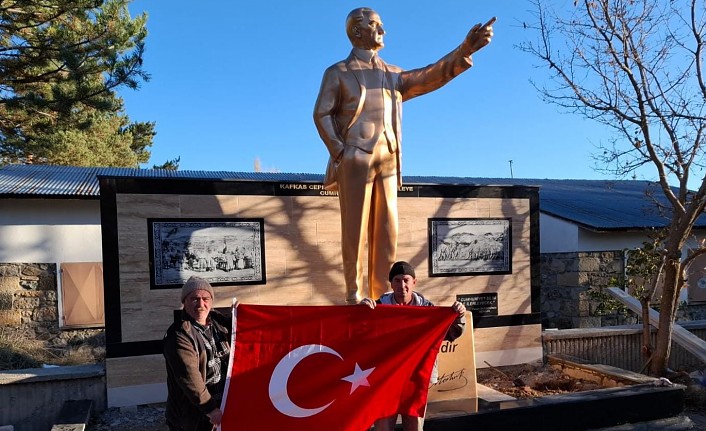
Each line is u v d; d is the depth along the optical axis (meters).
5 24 12.10
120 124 24.89
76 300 10.77
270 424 3.69
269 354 3.86
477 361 7.46
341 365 3.91
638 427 5.78
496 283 7.67
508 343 7.66
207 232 6.41
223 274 6.47
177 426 3.37
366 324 4.03
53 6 11.65
